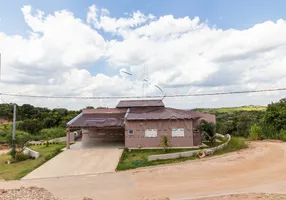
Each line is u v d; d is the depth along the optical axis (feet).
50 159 82.94
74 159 81.71
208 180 55.11
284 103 162.40
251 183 51.65
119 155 85.10
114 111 118.73
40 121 197.16
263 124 162.81
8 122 222.69
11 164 82.79
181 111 106.32
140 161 74.90
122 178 60.34
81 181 59.21
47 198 42.65
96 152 90.53
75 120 105.60
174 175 60.49
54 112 217.97
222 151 86.99
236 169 63.82
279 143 123.13
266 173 59.31
